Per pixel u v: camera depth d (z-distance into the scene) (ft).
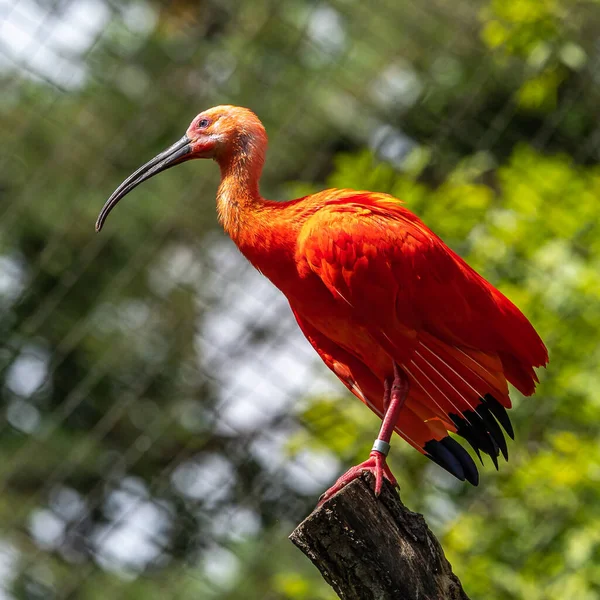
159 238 40.16
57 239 38.70
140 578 37.32
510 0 37.55
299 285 25.41
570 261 35.14
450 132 39.65
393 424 24.63
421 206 35.27
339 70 41.60
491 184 41.04
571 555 33.09
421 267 24.61
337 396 35.24
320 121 42.52
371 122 41.42
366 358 25.86
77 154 42.32
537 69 38.47
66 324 39.75
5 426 37.68
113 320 40.01
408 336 24.79
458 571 33.73
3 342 38.78
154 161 28.14
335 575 20.39
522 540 34.22
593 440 34.32
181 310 39.04
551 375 34.55
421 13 40.93
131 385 39.47
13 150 40.83
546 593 33.42
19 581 36.27
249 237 25.50
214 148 26.99
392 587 20.22
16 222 41.45
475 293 24.88
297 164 43.42
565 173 35.58
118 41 42.32
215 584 37.81
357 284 24.58
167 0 43.16
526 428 35.22
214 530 37.76
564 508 33.99
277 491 37.47
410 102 40.52
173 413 38.22
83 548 36.83
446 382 24.85
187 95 43.06
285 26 42.14
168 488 37.47
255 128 26.81
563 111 39.04
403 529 20.52
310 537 20.39
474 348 24.99
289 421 36.88
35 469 37.52
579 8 38.34
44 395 38.81
